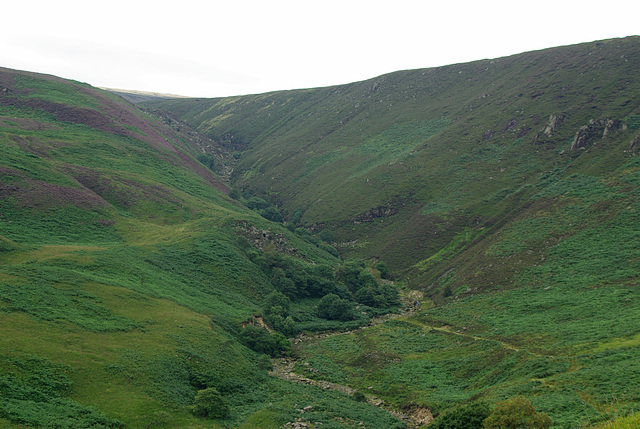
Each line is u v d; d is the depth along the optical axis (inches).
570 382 1788.9
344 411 1988.2
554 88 7628.0
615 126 5851.4
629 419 1080.8
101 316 2261.3
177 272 3452.3
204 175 7396.7
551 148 6304.1
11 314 1972.2
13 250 2881.4
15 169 4229.8
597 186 4813.0
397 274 5275.6
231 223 4790.8
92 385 1697.8
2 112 6510.8
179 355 2137.1
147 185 5265.8
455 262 4864.7
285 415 1866.4
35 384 1571.1
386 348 2994.6
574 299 3120.1
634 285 3034.0
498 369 2244.1
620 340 2202.3
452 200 6240.2
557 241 4185.5
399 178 7253.9
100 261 2997.0
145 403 1696.6
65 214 3951.8
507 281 3907.5
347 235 6530.5
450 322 3430.1
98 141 6077.8
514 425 1267.2
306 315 3791.8
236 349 2532.0
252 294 3698.3
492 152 6953.7
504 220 5201.8
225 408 1825.8
